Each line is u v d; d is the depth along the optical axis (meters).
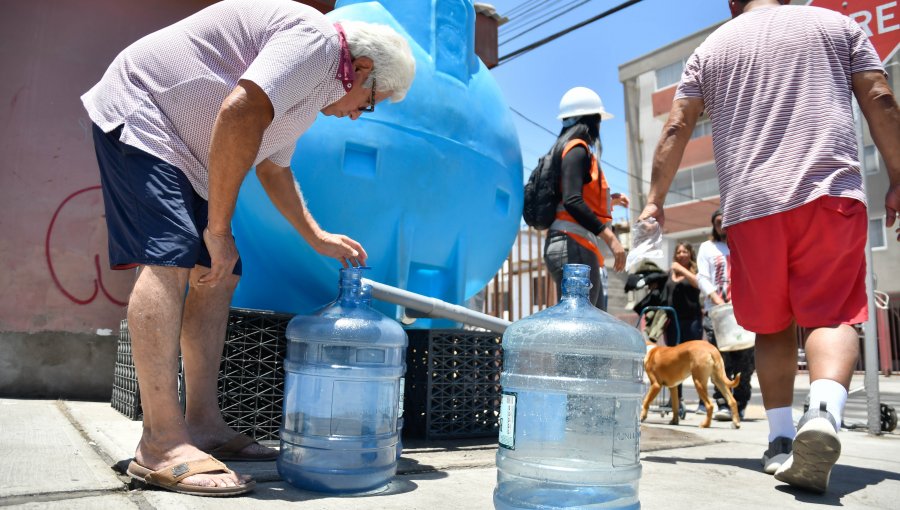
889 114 1.98
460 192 2.61
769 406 2.23
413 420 2.65
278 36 1.53
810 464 1.69
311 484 1.56
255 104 1.43
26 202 3.56
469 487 1.70
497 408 2.77
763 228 2.01
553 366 1.41
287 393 1.73
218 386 2.29
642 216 2.35
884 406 3.48
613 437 1.36
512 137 2.95
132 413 2.72
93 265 3.70
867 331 3.45
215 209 1.48
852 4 3.34
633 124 25.75
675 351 4.12
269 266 2.64
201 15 1.67
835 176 1.92
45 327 3.56
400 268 2.52
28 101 3.60
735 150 2.13
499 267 3.12
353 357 1.72
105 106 1.63
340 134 2.39
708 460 2.40
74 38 3.73
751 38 2.20
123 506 1.32
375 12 2.63
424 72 2.58
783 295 2.05
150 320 1.52
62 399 3.53
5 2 3.60
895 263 18.39
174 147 1.60
